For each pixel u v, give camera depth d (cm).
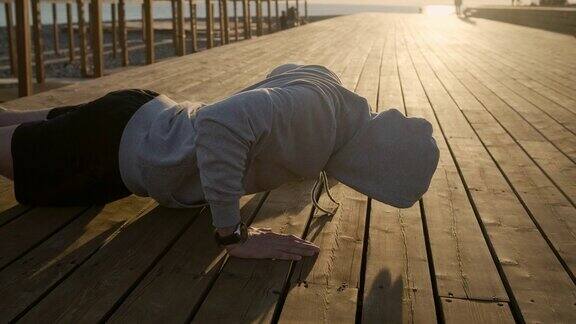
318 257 219
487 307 190
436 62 895
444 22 2416
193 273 205
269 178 212
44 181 238
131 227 240
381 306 188
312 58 898
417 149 199
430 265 219
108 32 2409
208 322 176
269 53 960
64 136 228
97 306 183
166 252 222
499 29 1897
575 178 327
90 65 1248
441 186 307
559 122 475
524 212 274
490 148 388
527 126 457
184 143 211
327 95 203
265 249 213
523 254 229
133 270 206
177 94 557
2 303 183
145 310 182
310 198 281
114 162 224
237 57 887
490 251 232
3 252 217
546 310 189
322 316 181
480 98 579
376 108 517
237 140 183
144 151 216
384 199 202
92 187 237
